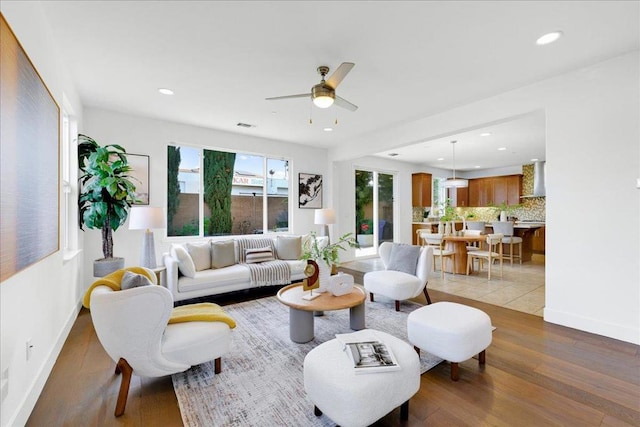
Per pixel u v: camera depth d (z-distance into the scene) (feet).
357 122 15.25
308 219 20.48
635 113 8.51
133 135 14.12
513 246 23.26
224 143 16.96
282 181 19.61
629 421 5.44
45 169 6.73
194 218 16.28
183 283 11.78
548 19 7.10
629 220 8.65
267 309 11.90
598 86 9.15
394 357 5.47
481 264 20.81
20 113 5.21
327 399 5.00
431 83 10.63
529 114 11.07
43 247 6.50
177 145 15.74
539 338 8.98
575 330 9.55
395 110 13.42
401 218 26.96
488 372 7.14
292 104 12.65
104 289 6.22
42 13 6.68
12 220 4.83
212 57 8.86
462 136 18.07
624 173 8.71
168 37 7.84
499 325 10.00
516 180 28.35
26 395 5.59
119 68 9.52
